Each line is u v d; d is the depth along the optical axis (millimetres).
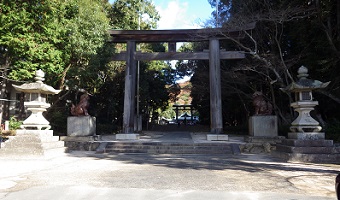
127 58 16859
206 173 7355
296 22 15445
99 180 6391
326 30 13703
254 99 14195
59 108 19625
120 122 27562
